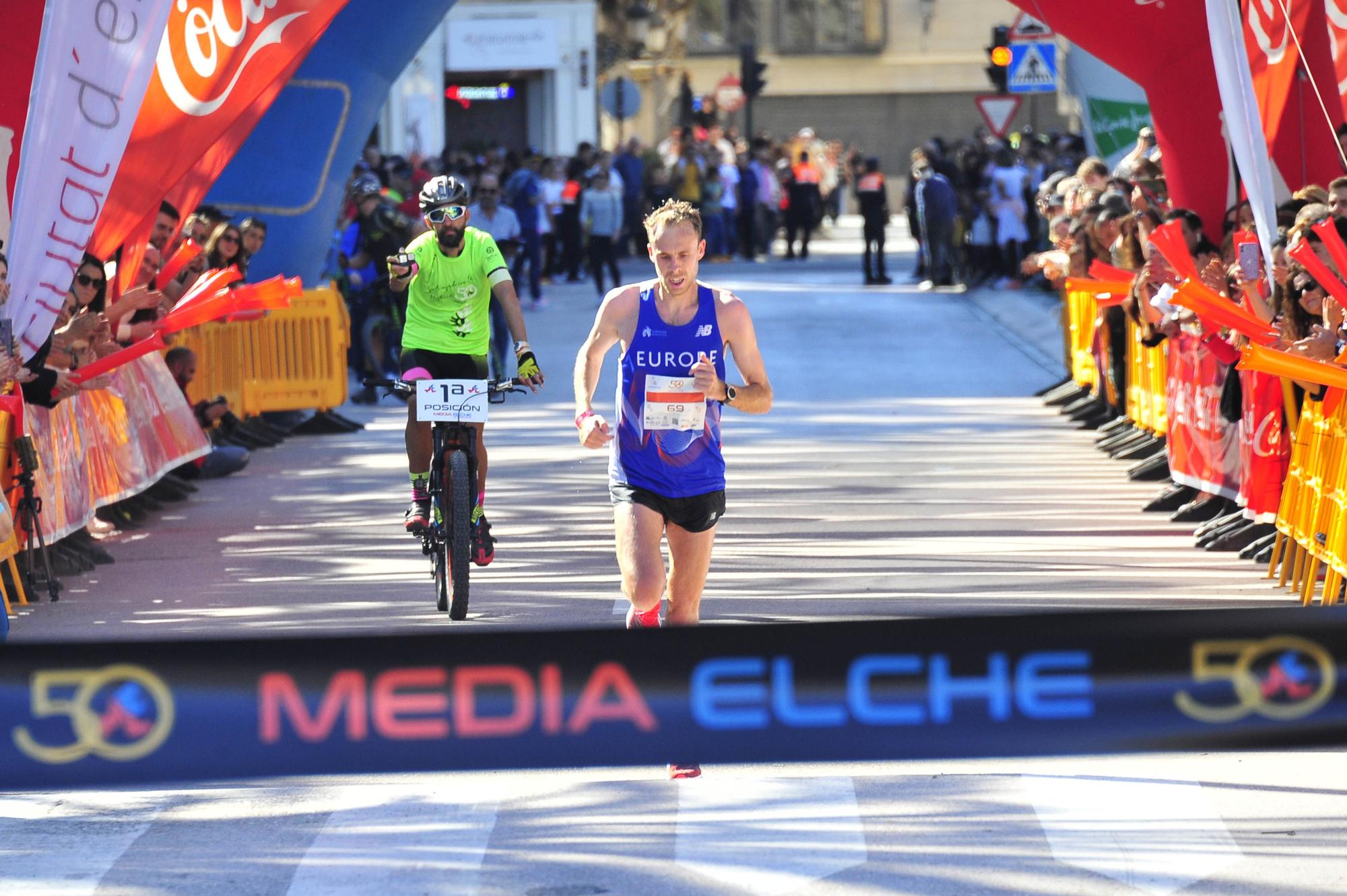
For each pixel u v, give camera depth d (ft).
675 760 41.75
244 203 169.58
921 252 306.55
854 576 92.53
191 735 41.27
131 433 114.11
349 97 171.01
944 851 53.67
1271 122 113.29
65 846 55.62
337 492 127.24
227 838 56.24
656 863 52.90
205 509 120.78
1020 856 53.11
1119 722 41.81
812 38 607.37
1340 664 41.98
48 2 94.22
